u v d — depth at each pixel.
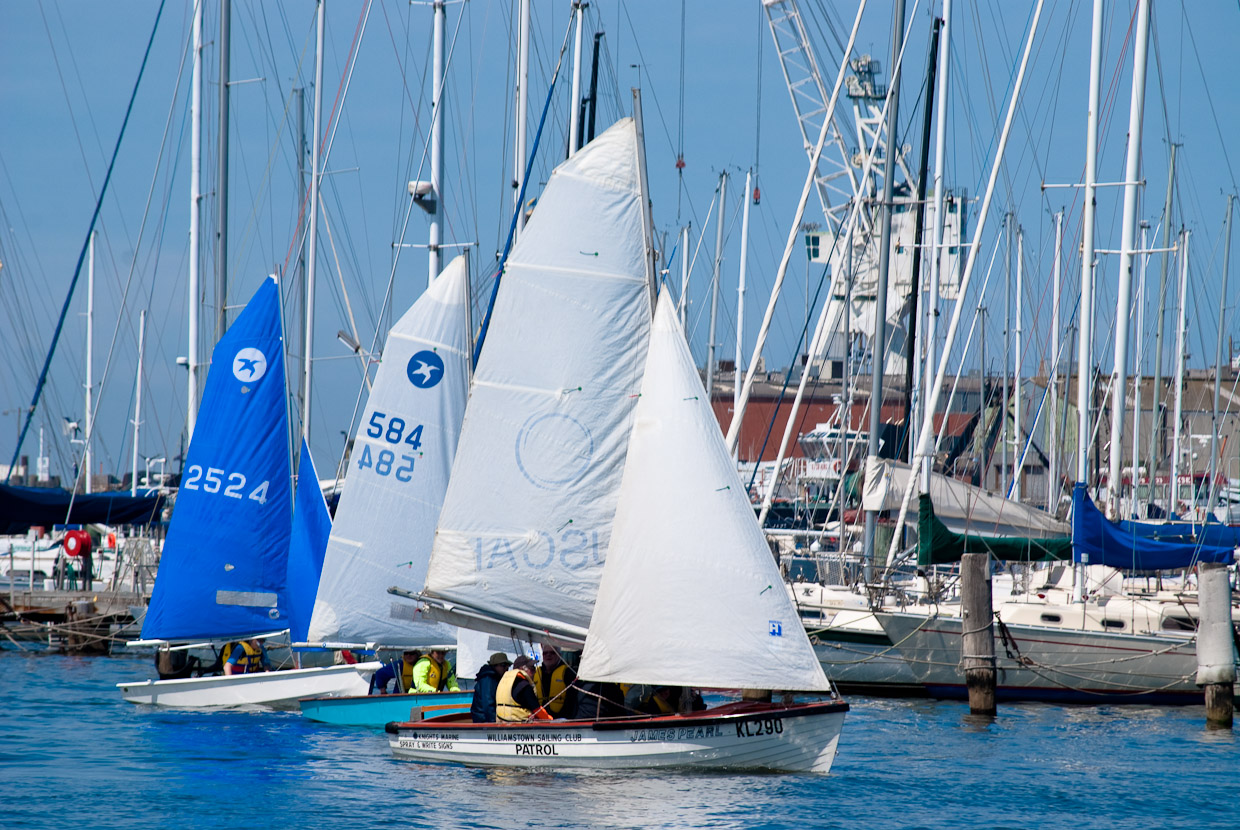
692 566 49.91
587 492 53.22
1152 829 45.84
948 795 50.25
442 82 89.75
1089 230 89.19
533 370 53.53
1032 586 89.12
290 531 74.62
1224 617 69.50
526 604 53.16
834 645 80.62
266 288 74.81
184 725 65.44
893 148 92.94
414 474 66.75
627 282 53.75
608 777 50.09
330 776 51.53
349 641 66.19
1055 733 66.88
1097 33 89.81
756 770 50.56
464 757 53.28
